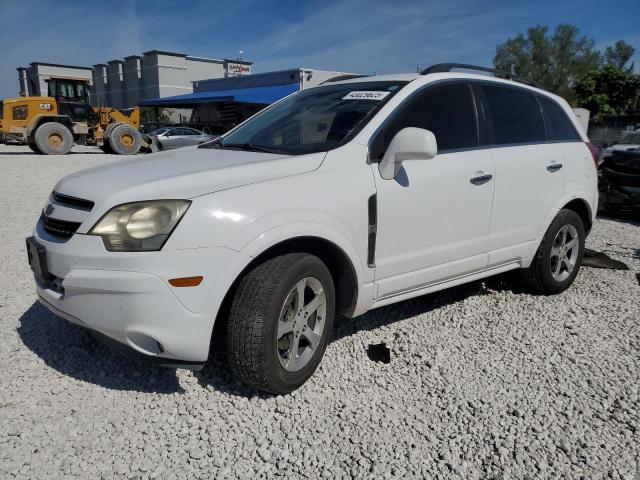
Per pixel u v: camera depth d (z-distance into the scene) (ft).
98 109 80.12
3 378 10.09
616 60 162.50
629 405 9.64
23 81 233.76
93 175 9.91
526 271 14.60
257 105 104.58
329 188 9.83
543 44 163.32
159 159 11.07
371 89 12.15
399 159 10.46
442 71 12.69
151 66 221.25
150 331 8.41
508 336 12.32
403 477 7.81
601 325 13.03
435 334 12.35
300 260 9.32
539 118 14.64
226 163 10.06
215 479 7.72
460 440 8.65
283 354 9.59
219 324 9.93
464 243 12.30
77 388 9.82
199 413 9.16
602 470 8.01
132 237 8.39
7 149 84.12
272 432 8.74
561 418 9.23
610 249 21.02
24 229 22.66
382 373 10.61
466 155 12.22
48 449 8.18
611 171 27.12
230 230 8.63
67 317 9.20
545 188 14.02
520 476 7.88
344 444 8.48
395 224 10.82
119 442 8.39
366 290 10.62
